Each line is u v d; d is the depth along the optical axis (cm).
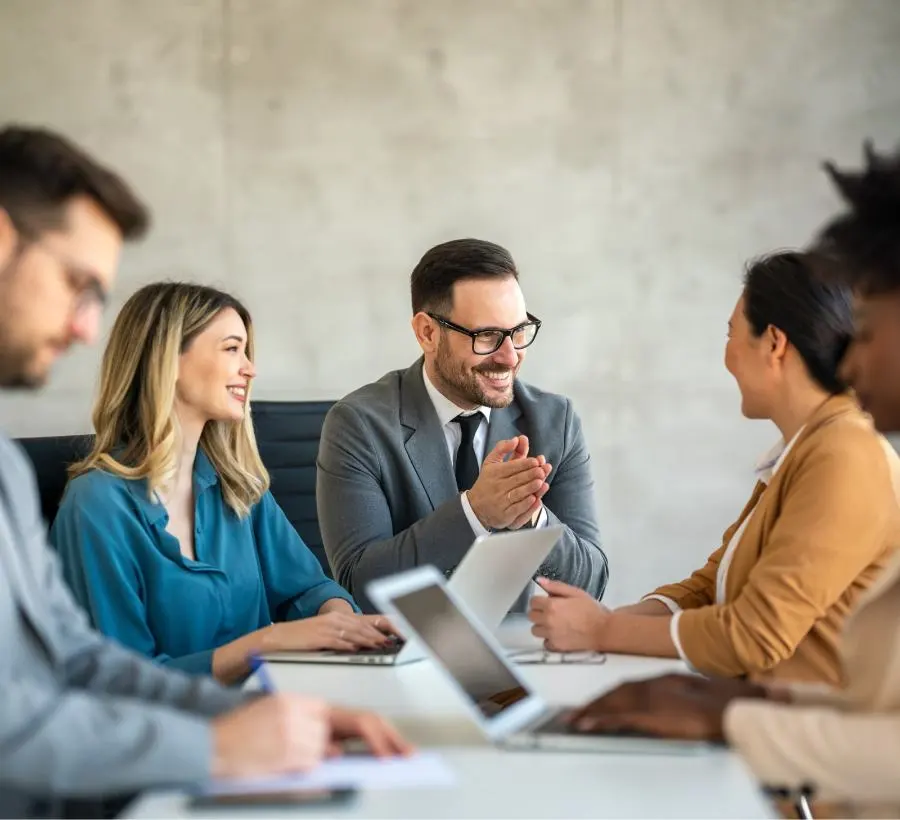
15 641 158
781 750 154
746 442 507
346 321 498
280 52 490
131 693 171
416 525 278
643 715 162
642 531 508
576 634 219
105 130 489
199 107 491
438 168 495
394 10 491
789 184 500
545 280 501
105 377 265
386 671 211
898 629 161
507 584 215
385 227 496
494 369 296
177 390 265
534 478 267
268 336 498
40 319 156
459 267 296
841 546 206
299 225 496
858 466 209
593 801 137
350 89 492
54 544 255
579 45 495
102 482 256
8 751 136
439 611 167
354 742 156
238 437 279
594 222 500
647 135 498
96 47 487
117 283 491
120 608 251
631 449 506
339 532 294
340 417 302
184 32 488
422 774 146
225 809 133
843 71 497
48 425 490
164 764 137
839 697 168
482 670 170
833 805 164
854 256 151
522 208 498
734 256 502
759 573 209
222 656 232
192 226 493
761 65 497
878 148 498
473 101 494
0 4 484
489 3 492
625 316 502
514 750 158
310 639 229
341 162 494
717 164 499
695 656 210
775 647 205
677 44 496
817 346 216
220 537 271
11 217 153
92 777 137
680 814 133
